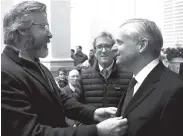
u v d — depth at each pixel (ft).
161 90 3.78
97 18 22.18
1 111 3.65
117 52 4.33
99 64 7.82
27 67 4.42
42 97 4.32
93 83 7.72
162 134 3.63
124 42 4.19
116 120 3.91
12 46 4.46
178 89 3.68
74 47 26.63
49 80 5.10
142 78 4.17
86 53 25.76
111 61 7.59
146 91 3.91
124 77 7.57
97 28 23.11
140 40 4.08
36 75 4.43
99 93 7.61
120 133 3.86
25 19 4.37
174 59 8.69
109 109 5.15
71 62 21.25
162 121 3.62
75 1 25.09
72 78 10.10
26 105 3.90
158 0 15.51
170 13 14.75
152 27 4.12
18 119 3.68
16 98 3.82
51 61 20.45
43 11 4.64
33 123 3.78
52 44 20.92
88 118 5.23
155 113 3.65
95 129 3.90
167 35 15.14
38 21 4.52
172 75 3.97
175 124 3.63
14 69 4.12
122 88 7.50
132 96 4.31
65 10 21.31
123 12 17.46
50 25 20.79
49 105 4.41
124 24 4.30
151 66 4.16
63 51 21.24
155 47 4.14
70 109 5.40
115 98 7.48
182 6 13.87
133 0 16.56
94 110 5.24
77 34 26.21
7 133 3.67
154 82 3.94
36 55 4.74
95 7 22.29
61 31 21.25
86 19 24.64
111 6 19.01
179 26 14.14
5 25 4.48
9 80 3.87
